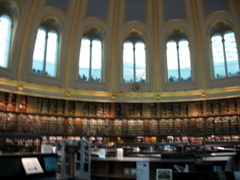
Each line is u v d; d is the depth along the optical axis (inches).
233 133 818.8
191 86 917.8
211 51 928.3
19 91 770.2
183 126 887.7
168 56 976.9
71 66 896.3
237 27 879.1
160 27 951.0
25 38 805.9
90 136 861.8
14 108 757.9
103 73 940.6
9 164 229.1
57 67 885.2
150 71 948.6
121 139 882.8
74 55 908.0
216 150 539.5
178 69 959.0
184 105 906.7
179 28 946.1
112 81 933.8
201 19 917.2
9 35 803.4
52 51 897.5
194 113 888.9
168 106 919.0
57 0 851.4
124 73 967.6
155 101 920.9
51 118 825.5
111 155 447.5
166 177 280.5
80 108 882.8
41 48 869.2
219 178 232.2
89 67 944.3
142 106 921.5
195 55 927.7
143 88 939.3
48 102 839.7
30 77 812.6
